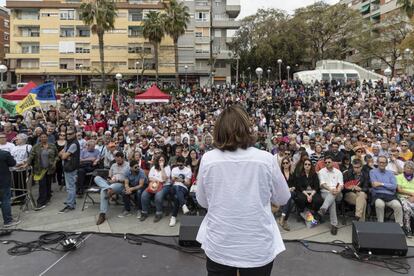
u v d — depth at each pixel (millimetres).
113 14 43594
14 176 7957
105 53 54500
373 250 5129
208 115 18875
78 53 54281
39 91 15094
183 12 46719
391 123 15984
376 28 49781
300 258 5109
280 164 7645
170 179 7164
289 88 32000
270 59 50219
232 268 2127
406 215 6328
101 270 4723
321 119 17156
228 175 2119
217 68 58312
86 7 42812
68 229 6438
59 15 53625
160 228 6516
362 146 9062
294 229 6508
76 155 7621
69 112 18844
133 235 5973
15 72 54188
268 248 2131
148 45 54781
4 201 6562
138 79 53125
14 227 6520
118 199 8281
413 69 48125
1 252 5332
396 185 6648
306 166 6930
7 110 15219
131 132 12719
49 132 9828
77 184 8672
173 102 26047
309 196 6746
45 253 5281
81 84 55031
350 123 15992
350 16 48656
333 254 5254
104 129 15180
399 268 4801
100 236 5969
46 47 54000
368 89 29984
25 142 8500
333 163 7453
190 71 56375
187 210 7125
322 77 42062
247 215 2086
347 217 7199
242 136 2135
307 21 50562
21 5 52969
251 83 38625
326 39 51750
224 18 60344
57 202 8164
